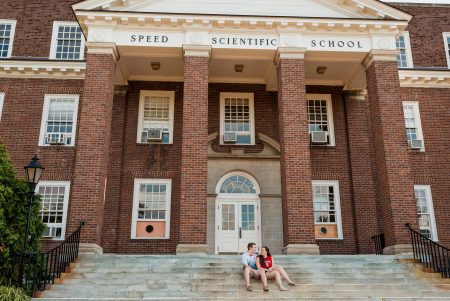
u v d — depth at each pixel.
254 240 21.00
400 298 12.20
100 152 17.42
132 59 20.50
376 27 19.62
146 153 21.86
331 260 15.44
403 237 17.09
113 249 20.31
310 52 19.53
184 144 17.61
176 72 22.19
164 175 21.55
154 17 19.05
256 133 22.52
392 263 15.16
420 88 23.97
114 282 13.07
